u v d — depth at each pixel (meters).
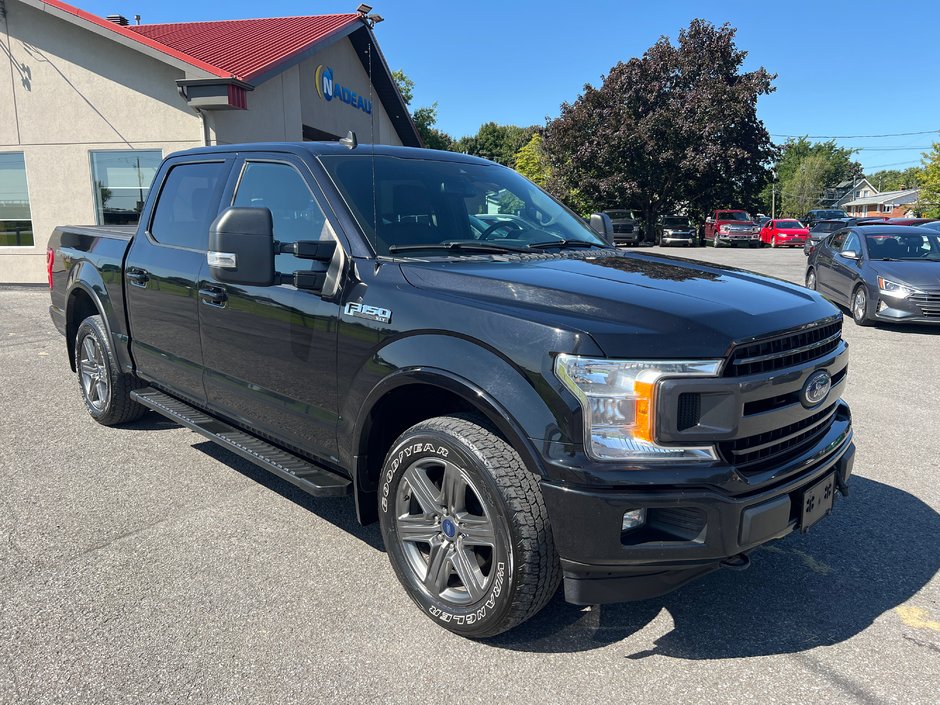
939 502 4.13
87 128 13.71
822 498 2.79
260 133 14.62
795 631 2.87
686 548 2.38
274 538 3.60
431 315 2.75
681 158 35.34
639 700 2.44
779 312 2.64
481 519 2.62
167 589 3.10
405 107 22.53
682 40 36.03
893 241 10.89
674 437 2.32
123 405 5.10
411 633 2.81
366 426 3.00
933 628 2.89
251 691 2.45
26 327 9.50
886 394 6.52
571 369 2.35
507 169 4.39
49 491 4.14
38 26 13.43
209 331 3.88
